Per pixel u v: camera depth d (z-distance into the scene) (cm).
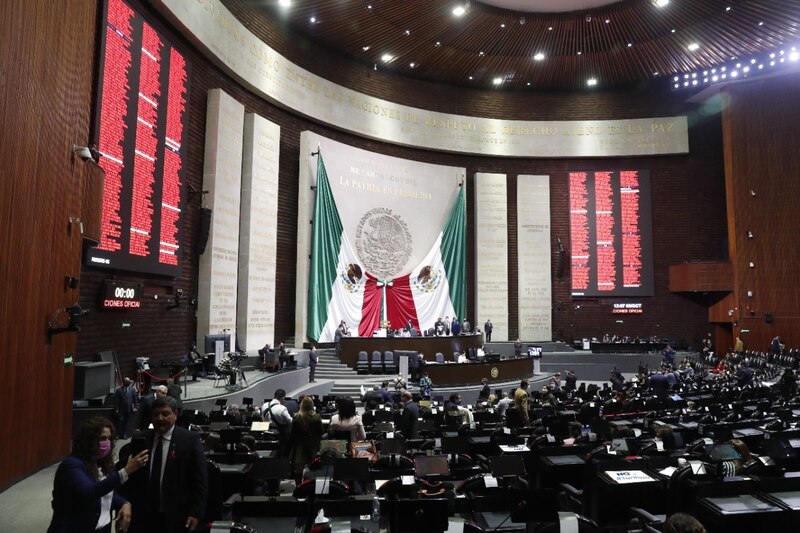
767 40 2320
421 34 2294
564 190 2833
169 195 1539
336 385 1839
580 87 2836
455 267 2631
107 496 370
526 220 2769
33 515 567
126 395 948
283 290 2152
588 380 2477
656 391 1302
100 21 1255
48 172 759
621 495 478
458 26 2250
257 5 2023
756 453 688
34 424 718
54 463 776
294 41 2228
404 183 2572
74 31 858
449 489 478
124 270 1338
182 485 389
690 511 459
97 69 1241
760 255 2525
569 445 627
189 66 1647
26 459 695
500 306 2680
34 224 713
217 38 1745
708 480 466
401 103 2634
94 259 1216
